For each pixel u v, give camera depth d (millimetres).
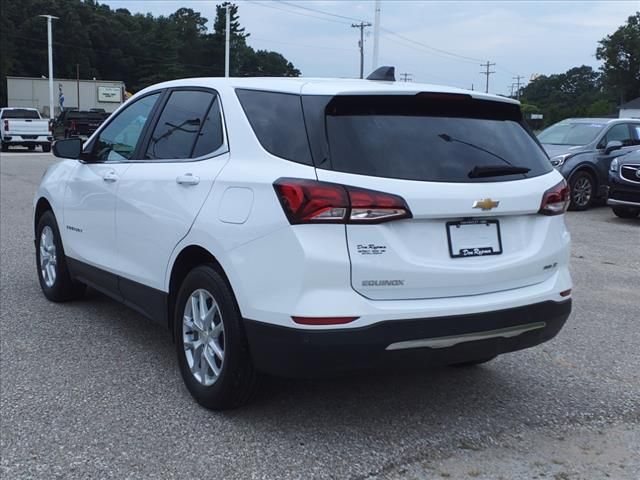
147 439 3520
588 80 113250
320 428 3695
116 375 4367
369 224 3219
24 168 20469
